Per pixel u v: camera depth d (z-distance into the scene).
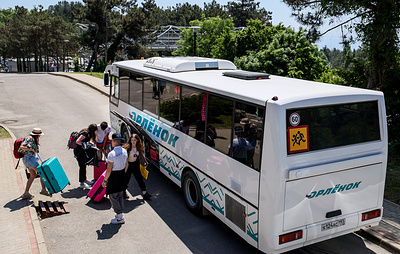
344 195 5.51
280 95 5.14
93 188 7.83
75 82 31.05
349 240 6.55
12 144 11.85
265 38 28.69
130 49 60.66
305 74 21.08
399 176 9.26
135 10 57.50
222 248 6.24
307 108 5.05
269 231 5.09
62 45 86.75
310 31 14.49
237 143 5.72
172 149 8.09
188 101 7.30
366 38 12.76
